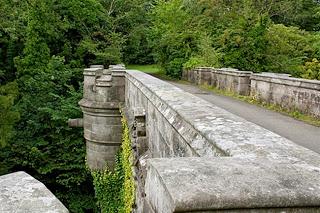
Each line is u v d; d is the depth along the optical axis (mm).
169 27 31078
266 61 24750
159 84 7371
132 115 9758
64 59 27219
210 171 1902
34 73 25750
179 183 1754
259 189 1744
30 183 2184
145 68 37625
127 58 38688
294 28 29984
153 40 32844
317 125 8945
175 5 31703
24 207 1884
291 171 1968
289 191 1755
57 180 20125
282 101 11695
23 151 20250
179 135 3818
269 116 10289
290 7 37906
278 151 2396
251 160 2125
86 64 30984
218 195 1673
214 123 3268
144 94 7207
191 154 3248
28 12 27422
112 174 14586
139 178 6750
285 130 8266
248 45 24562
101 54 29906
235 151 2379
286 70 24438
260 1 35812
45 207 1891
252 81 14172
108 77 14625
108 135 14695
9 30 22062
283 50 25484
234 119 3463
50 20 28219
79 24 30906
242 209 1698
